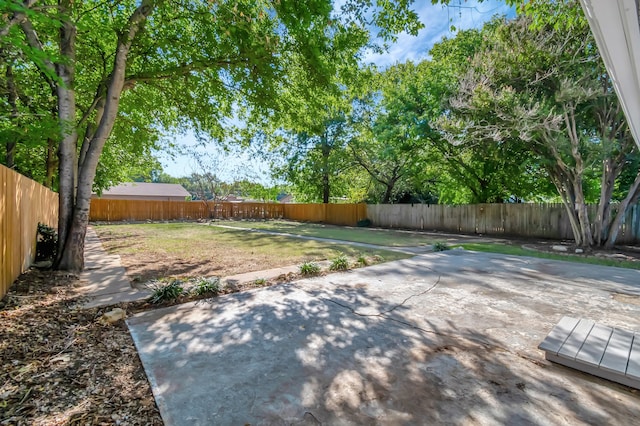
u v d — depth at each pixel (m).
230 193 22.64
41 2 4.01
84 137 5.57
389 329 2.89
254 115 8.03
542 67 7.18
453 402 1.80
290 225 17.09
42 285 4.17
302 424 1.63
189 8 5.64
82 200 5.10
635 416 1.68
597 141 7.16
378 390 1.93
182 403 1.80
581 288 4.25
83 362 2.26
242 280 4.69
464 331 2.84
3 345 2.47
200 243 9.16
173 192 31.78
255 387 1.97
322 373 2.13
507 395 1.87
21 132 4.89
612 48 1.64
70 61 3.98
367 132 13.84
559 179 8.36
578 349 2.23
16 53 3.90
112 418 1.66
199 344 2.58
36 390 1.90
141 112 8.20
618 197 10.20
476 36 10.02
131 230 12.97
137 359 2.33
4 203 3.68
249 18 5.04
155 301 3.64
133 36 5.20
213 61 5.94
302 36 5.52
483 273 5.20
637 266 5.79
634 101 2.36
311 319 3.15
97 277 4.80
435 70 11.18
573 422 1.63
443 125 8.52
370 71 6.83
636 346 2.27
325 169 17.83
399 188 17.84
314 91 6.79
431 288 4.29
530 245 8.72
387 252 7.54
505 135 7.64
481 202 12.66
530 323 3.02
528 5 4.70
